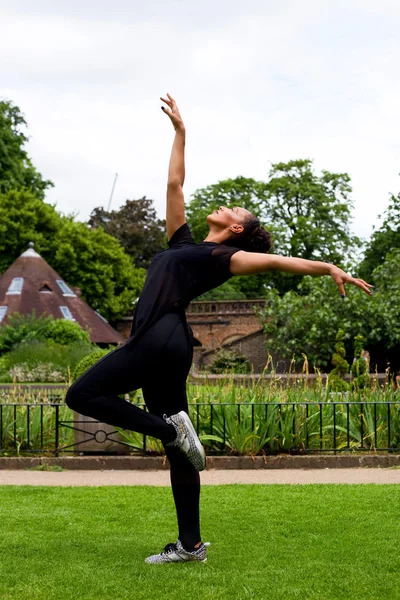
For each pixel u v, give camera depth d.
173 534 5.75
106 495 7.43
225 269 4.60
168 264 4.64
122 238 60.97
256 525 6.03
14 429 10.35
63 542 5.43
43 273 38.66
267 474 9.04
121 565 4.80
